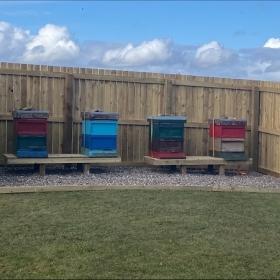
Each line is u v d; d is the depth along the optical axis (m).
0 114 11.99
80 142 12.88
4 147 12.10
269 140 13.91
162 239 6.47
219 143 12.85
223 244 6.36
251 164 13.97
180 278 5.09
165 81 13.52
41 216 7.50
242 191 10.51
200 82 13.85
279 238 6.76
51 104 12.54
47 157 11.27
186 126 13.73
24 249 5.91
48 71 12.44
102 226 7.02
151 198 9.16
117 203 8.60
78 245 6.10
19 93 12.20
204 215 7.96
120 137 13.24
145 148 13.53
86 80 12.85
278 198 9.82
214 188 10.40
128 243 6.24
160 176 11.91
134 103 13.35
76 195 9.19
